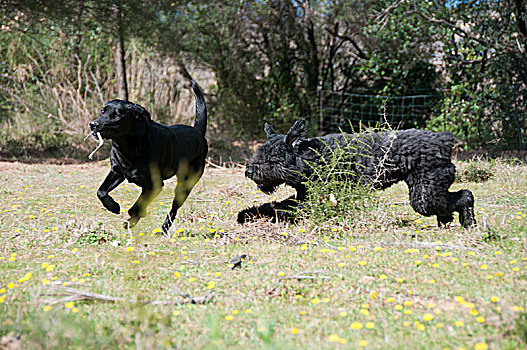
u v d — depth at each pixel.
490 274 3.84
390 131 5.53
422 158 5.13
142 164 4.66
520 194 7.35
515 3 12.29
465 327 2.99
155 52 15.59
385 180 5.48
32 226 5.56
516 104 12.65
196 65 16.38
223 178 9.73
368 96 14.84
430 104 14.02
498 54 12.79
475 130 13.18
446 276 3.84
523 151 12.41
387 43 14.03
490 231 4.92
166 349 2.75
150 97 16.02
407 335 2.93
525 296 3.36
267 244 4.93
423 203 5.17
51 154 13.17
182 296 3.59
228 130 16.27
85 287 3.77
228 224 5.77
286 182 5.80
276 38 15.86
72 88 15.71
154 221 5.88
